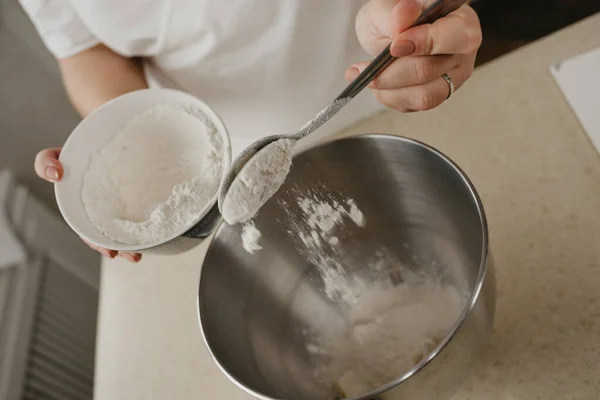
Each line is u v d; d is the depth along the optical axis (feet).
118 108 1.67
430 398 1.38
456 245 1.64
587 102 1.89
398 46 1.30
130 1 1.80
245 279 1.67
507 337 1.64
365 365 1.68
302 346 1.74
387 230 1.78
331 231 1.79
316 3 1.83
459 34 1.32
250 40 1.90
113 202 1.62
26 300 3.10
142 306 2.07
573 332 1.59
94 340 3.47
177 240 1.45
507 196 1.84
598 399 1.49
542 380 1.56
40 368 3.04
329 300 1.82
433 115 2.08
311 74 2.03
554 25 2.64
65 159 1.62
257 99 2.10
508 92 2.02
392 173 1.64
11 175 3.37
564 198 1.78
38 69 3.54
